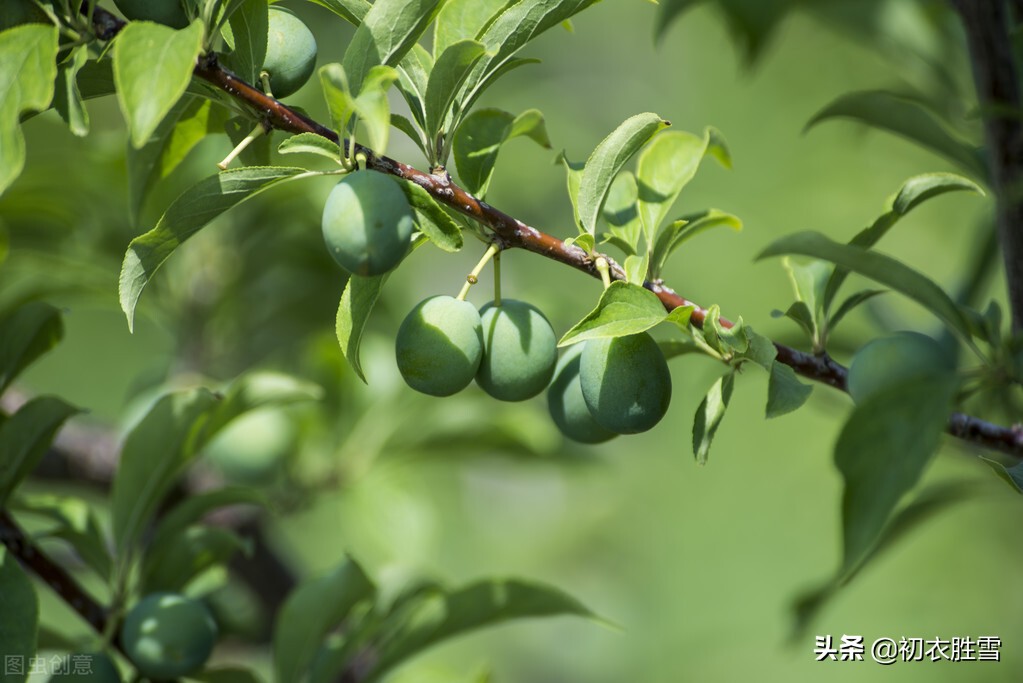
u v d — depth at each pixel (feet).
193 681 3.75
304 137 3.33
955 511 7.32
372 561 4.75
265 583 4.60
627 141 3.40
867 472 3.21
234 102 3.41
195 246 4.86
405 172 3.38
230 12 3.34
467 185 3.45
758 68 8.50
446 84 3.36
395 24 3.32
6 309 4.34
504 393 3.43
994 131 3.63
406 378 3.41
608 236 3.47
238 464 4.45
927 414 3.20
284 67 3.41
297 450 4.60
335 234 3.30
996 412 3.66
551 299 4.61
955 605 7.10
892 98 3.69
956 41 4.28
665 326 3.84
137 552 3.76
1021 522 7.14
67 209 4.42
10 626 3.49
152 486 3.76
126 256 3.35
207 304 4.90
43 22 3.36
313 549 7.41
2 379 3.75
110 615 3.71
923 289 3.38
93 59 3.39
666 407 3.42
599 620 3.82
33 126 4.57
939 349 3.42
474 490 7.78
